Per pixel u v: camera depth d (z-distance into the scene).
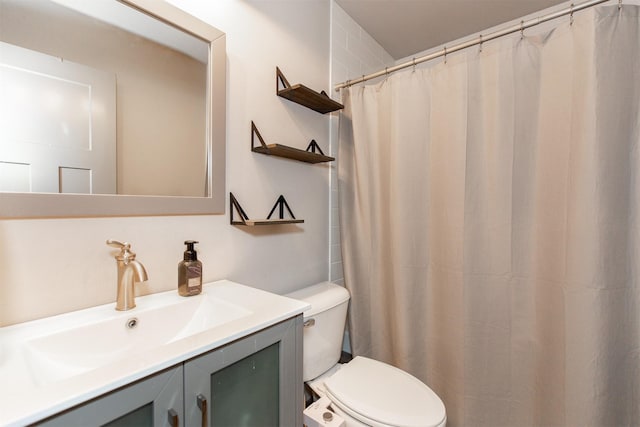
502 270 1.29
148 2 0.93
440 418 1.06
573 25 1.12
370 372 1.32
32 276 0.75
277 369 0.83
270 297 0.97
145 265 0.96
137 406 0.54
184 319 0.93
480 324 1.33
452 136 1.37
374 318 1.63
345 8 1.80
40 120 0.75
